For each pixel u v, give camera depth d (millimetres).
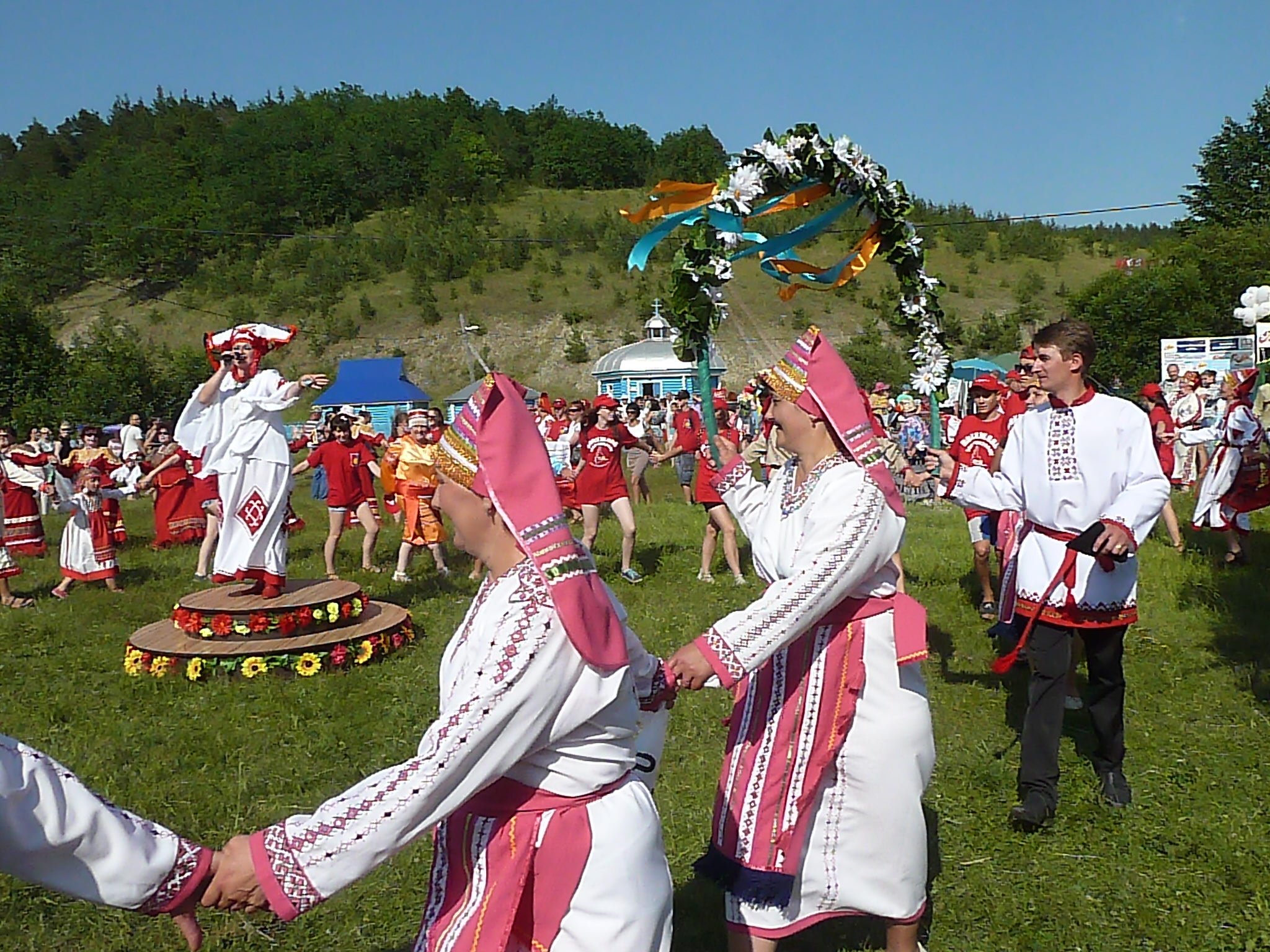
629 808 2502
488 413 2438
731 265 4105
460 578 11117
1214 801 4977
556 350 64188
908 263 4797
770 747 3355
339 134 107312
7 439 11602
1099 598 4691
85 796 2211
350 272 79438
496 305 70750
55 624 9297
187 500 14508
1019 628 6891
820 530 3256
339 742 5992
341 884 2254
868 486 3289
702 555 10320
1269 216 43438
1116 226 95938
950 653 7426
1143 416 4621
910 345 5059
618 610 2682
